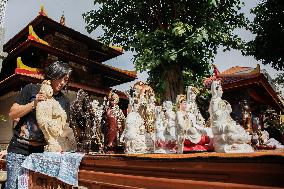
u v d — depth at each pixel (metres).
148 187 1.66
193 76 12.02
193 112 2.80
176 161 1.49
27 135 3.00
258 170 1.13
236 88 3.04
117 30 13.73
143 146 2.70
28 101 2.99
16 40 16.86
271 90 3.38
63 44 17.03
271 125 4.82
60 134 2.95
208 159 1.32
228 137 1.74
